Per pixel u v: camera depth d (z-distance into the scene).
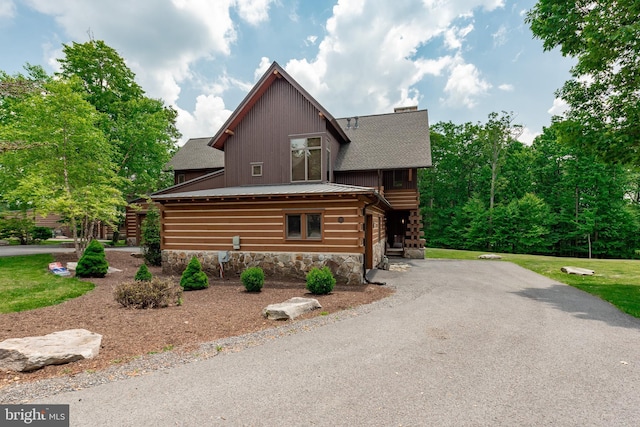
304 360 4.16
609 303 7.40
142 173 21.02
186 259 11.43
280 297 7.80
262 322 5.78
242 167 13.70
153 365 3.98
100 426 2.73
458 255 19.55
